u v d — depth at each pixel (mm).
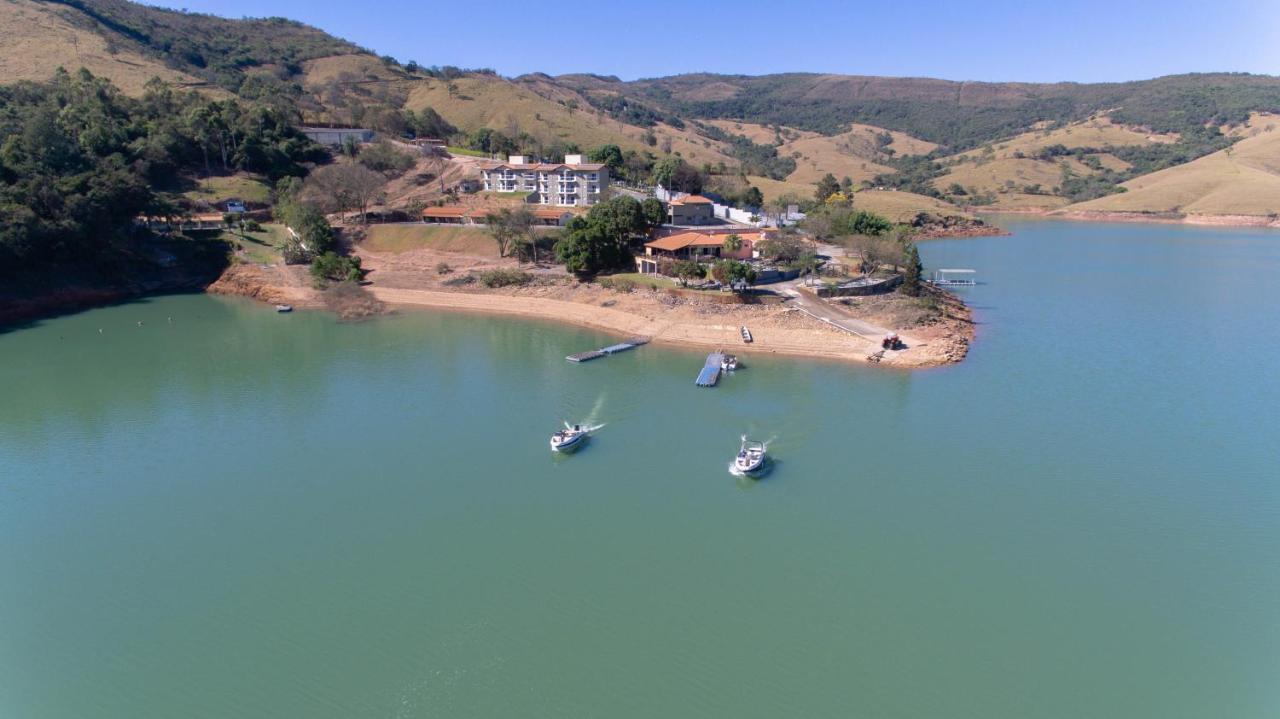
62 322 143000
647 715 46875
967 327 132875
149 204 176750
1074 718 46688
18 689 49562
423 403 98688
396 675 50469
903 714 47000
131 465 81250
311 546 65438
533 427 90062
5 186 153250
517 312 152875
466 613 56406
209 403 99500
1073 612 56438
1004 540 65500
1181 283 179625
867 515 69438
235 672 50969
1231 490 74062
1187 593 58688
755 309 132250
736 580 59875
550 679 49938
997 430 88125
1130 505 71375
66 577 61531
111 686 49812
